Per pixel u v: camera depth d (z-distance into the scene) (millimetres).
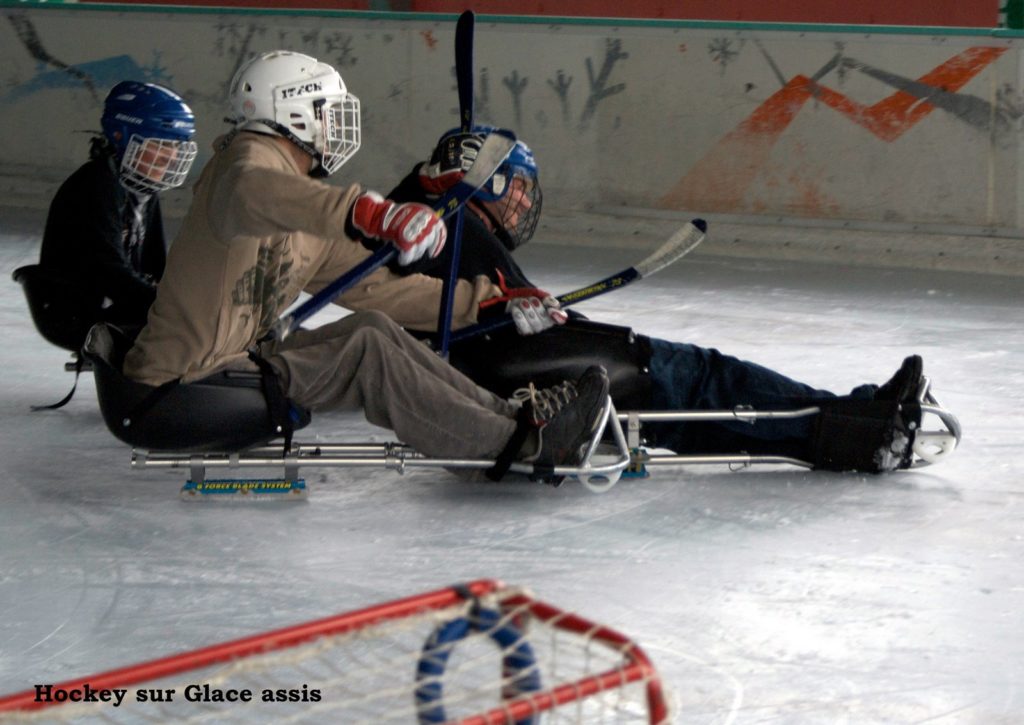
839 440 13672
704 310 22891
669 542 12047
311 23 30312
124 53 31438
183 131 15734
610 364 13695
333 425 16219
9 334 20578
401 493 13484
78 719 8477
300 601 10727
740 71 27531
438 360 12836
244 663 5223
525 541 12086
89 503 13078
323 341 12914
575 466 12797
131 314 15852
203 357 12523
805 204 27453
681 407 13914
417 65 29750
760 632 10102
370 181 30453
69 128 31922
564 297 14469
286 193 11375
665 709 5484
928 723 8695
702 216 28188
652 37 28062
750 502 13148
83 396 17266
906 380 13609
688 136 28109
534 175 14914
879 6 35281
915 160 26516
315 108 12719
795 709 8852
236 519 12656
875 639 9977
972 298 23859
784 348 20094
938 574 11266
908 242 26703
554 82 28891
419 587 11023
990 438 15406
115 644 9922
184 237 12578
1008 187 25984
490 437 12672
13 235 28641
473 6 38188
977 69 25875
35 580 11164
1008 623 10281
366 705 8484
